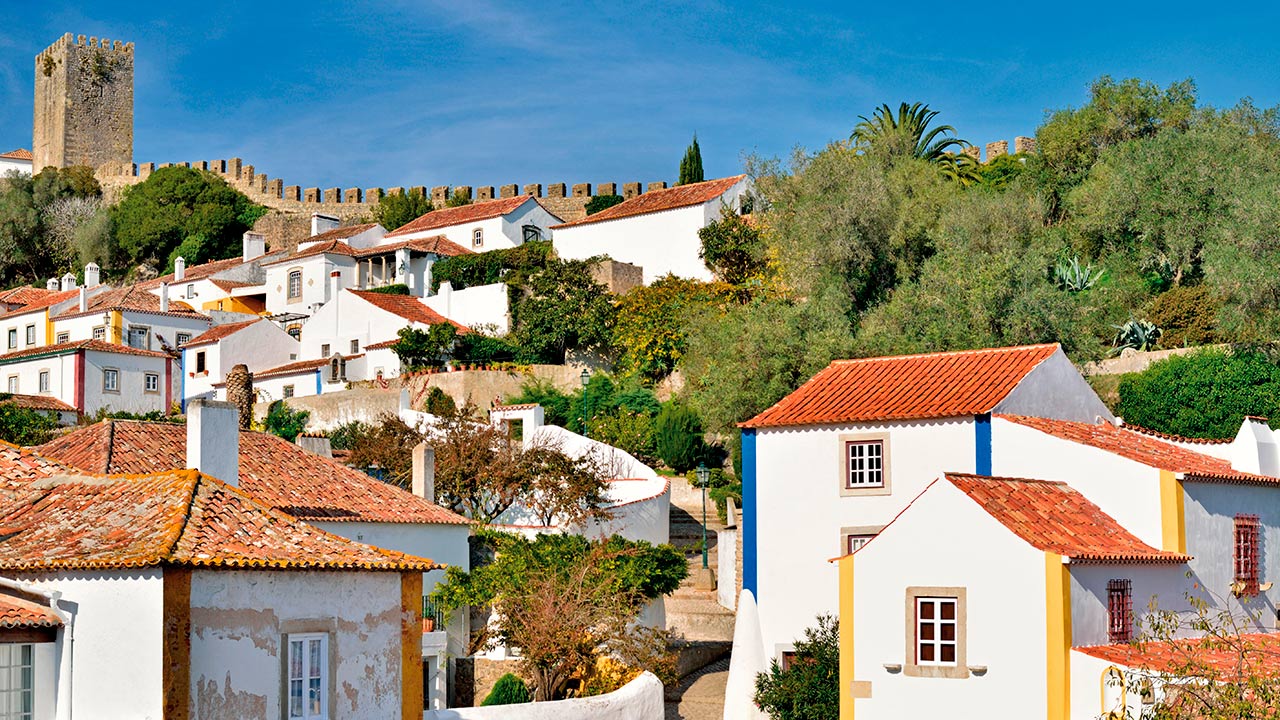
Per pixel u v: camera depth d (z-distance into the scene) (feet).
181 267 331.36
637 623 131.54
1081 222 219.61
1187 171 209.56
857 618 98.84
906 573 97.81
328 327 264.72
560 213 354.95
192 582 73.26
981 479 101.96
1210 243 189.88
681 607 151.43
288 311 299.79
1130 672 88.22
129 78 469.57
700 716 123.03
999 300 174.19
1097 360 175.63
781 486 123.03
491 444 158.51
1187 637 106.01
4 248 390.42
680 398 206.80
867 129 270.46
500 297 254.68
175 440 128.57
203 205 381.19
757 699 117.19
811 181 213.05
